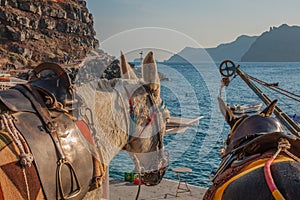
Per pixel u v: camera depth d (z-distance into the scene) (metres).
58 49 101.00
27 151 2.73
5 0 98.25
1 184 2.59
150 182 3.90
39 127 2.89
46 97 3.06
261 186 2.44
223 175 3.04
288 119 4.62
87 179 3.18
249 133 3.30
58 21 107.56
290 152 3.04
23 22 98.00
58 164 2.90
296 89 58.00
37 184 2.77
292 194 2.29
